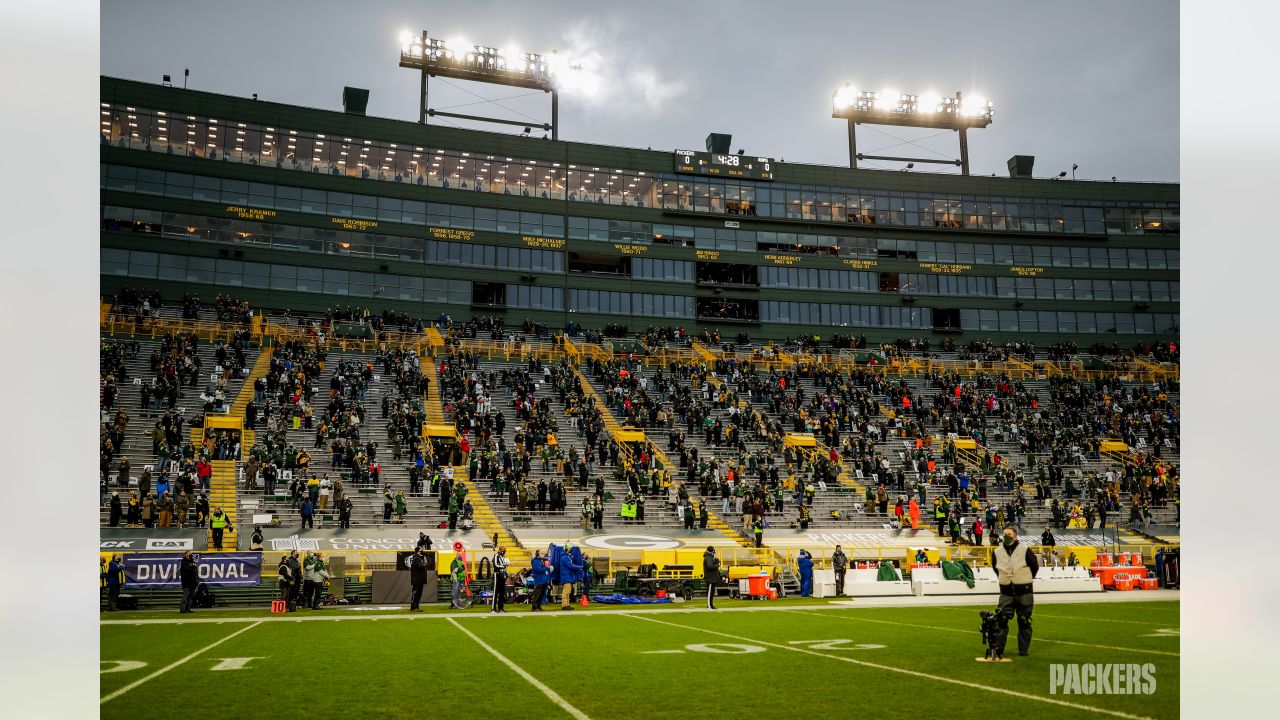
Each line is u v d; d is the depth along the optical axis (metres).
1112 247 69.94
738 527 35.31
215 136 54.28
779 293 64.81
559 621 19.27
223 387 40.03
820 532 35.03
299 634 16.45
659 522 35.09
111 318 45.06
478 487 36.31
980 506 39.22
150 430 35.94
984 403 52.47
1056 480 42.94
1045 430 49.88
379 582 24.92
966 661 12.06
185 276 52.16
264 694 9.68
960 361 61.66
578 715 8.45
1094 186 70.56
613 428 44.62
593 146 63.25
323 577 23.33
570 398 44.91
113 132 51.94
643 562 29.12
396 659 12.66
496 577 21.83
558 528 33.12
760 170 66.12
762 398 50.38
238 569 24.27
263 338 49.00
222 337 47.31
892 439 47.16
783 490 38.81
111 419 35.12
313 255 55.22
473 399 41.62
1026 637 12.38
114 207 51.28
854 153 70.31
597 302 61.19
